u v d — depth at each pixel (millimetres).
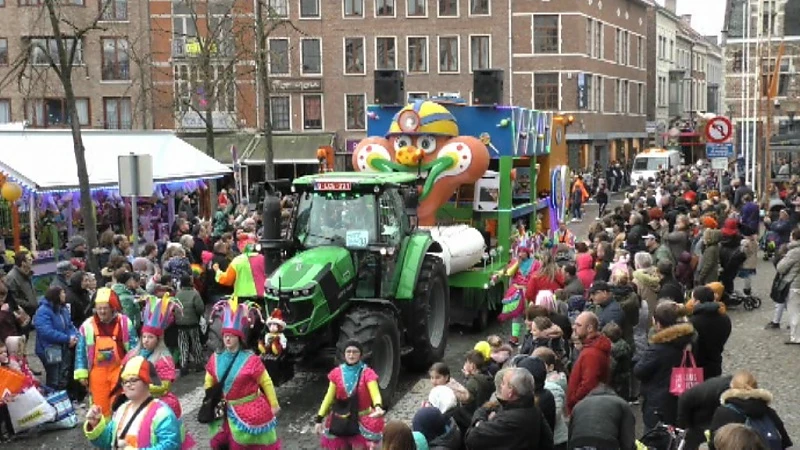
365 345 10289
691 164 57719
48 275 19094
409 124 14672
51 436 10344
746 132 32969
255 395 8055
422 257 12016
